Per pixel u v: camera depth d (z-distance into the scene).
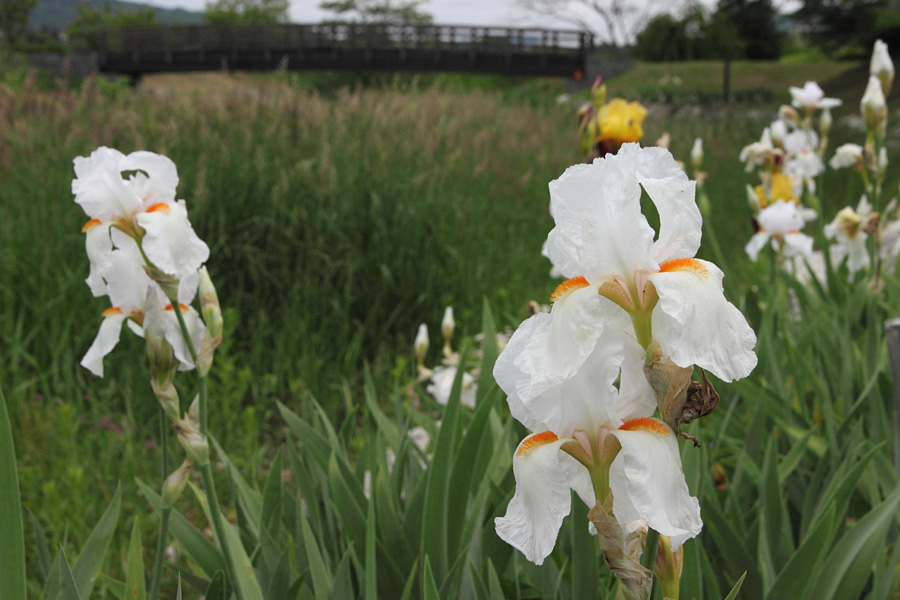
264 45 29.47
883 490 2.12
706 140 13.00
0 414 1.06
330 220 5.35
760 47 43.25
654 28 42.69
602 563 1.82
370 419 2.50
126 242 1.57
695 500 0.88
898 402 2.11
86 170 1.53
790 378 2.94
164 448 1.63
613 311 0.91
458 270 5.83
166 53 29.64
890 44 35.88
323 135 6.51
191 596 2.60
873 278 3.00
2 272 4.89
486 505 1.96
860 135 13.67
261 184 5.54
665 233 0.94
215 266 5.23
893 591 1.83
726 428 2.57
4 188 5.72
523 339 0.96
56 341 4.40
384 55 29.86
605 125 2.98
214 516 1.48
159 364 1.45
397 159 6.64
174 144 6.02
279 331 5.11
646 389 0.93
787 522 2.04
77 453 3.41
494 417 2.35
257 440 3.75
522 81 36.53
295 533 2.02
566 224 0.93
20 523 1.08
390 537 1.81
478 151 8.11
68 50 35.44
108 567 2.76
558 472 0.92
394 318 5.41
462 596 1.71
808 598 1.62
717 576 1.88
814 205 3.86
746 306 3.24
